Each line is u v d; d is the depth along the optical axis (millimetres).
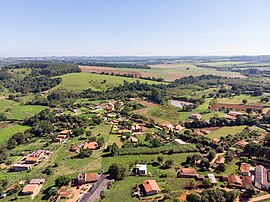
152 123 196750
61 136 169375
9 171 127062
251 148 135625
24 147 159000
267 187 103750
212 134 173500
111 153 139125
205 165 123500
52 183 112562
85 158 136500
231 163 127250
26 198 102438
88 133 171625
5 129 197625
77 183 110938
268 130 175875
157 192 101125
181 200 94688
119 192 102688
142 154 139125
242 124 191500
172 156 136375
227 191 100188
